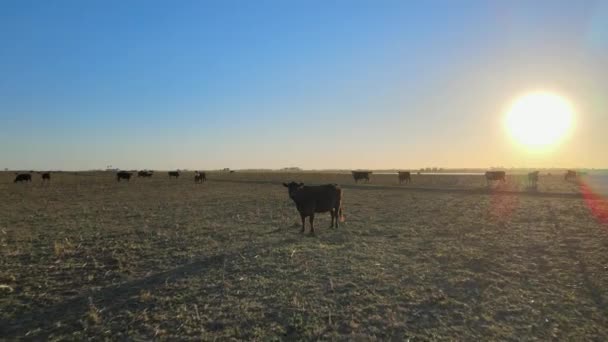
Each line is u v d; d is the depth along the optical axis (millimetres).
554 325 7117
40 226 19500
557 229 16719
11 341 7062
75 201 33500
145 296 8766
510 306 8008
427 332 6914
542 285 9297
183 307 8219
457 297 8586
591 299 8359
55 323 7711
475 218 20297
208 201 32219
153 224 19688
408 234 16016
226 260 11930
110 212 25219
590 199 30656
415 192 40375
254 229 17547
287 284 9555
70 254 13359
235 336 6930
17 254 13391
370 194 37906
